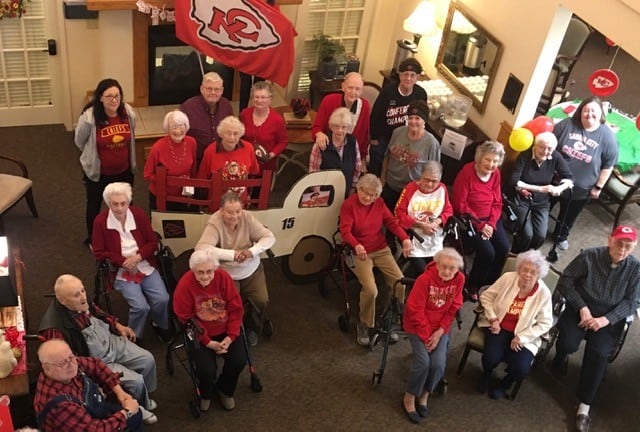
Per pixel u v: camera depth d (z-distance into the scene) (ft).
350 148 17.56
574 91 29.73
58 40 21.76
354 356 16.79
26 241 18.52
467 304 18.72
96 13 21.24
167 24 21.75
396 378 16.39
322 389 15.84
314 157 17.47
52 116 23.40
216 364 14.78
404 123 19.53
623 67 32.19
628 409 16.47
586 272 15.69
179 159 16.66
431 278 14.74
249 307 16.30
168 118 16.22
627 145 21.84
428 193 17.11
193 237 16.25
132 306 15.01
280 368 16.15
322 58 24.35
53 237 18.81
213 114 17.76
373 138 19.88
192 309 14.12
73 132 23.25
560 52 26.45
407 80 18.90
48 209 19.77
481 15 21.31
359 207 16.57
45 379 11.59
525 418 15.96
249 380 15.71
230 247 15.44
